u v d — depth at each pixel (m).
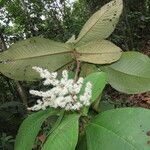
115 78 0.36
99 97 0.33
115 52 0.35
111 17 0.35
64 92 0.29
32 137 0.31
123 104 1.46
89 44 0.35
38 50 0.35
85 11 2.48
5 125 1.28
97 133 0.28
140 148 0.25
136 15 2.45
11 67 0.36
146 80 0.35
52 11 2.39
